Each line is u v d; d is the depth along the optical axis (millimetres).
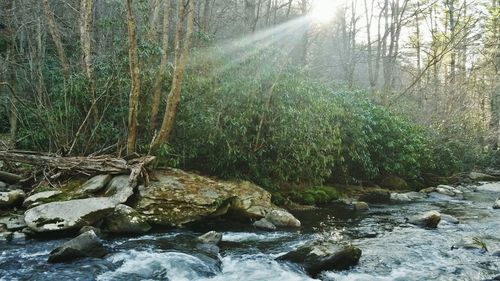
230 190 9602
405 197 13875
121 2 11844
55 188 8578
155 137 9688
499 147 28719
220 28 21281
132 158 9211
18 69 12773
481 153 25281
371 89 23359
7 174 9250
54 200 7922
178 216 8234
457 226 9484
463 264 6734
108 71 10711
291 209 10953
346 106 13672
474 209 12000
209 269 6047
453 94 24000
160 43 12648
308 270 6176
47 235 6957
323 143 11430
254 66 11062
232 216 9195
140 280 5535
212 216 8703
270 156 11273
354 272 6242
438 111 22875
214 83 10828
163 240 7285
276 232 8383
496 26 24203
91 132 10234
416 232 8789
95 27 15023
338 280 5902
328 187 12812
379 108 15930
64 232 7059
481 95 28984
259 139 10836
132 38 8750
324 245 6648
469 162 22453
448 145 20391
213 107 10484
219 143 10430
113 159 9047
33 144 11062
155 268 5934
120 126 10664
